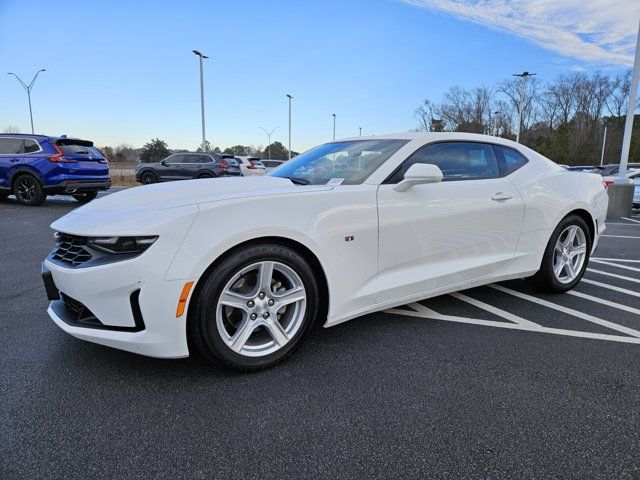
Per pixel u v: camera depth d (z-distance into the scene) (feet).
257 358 7.77
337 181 9.12
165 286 6.80
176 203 7.32
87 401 6.89
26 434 6.06
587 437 6.06
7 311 10.85
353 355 8.62
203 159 56.85
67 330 7.43
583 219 12.82
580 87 180.55
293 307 8.24
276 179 9.56
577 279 12.83
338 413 6.64
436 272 9.81
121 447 5.82
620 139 169.68
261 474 5.36
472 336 9.59
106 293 6.93
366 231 8.62
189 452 5.74
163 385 7.39
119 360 8.26
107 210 7.81
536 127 188.34
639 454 5.71
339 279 8.41
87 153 34.24
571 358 8.53
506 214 10.80
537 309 11.38
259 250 7.48
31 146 32.63
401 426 6.31
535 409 6.75
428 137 10.09
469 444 5.91
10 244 19.72
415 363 8.29
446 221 9.73
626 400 7.01
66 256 7.66
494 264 10.84
